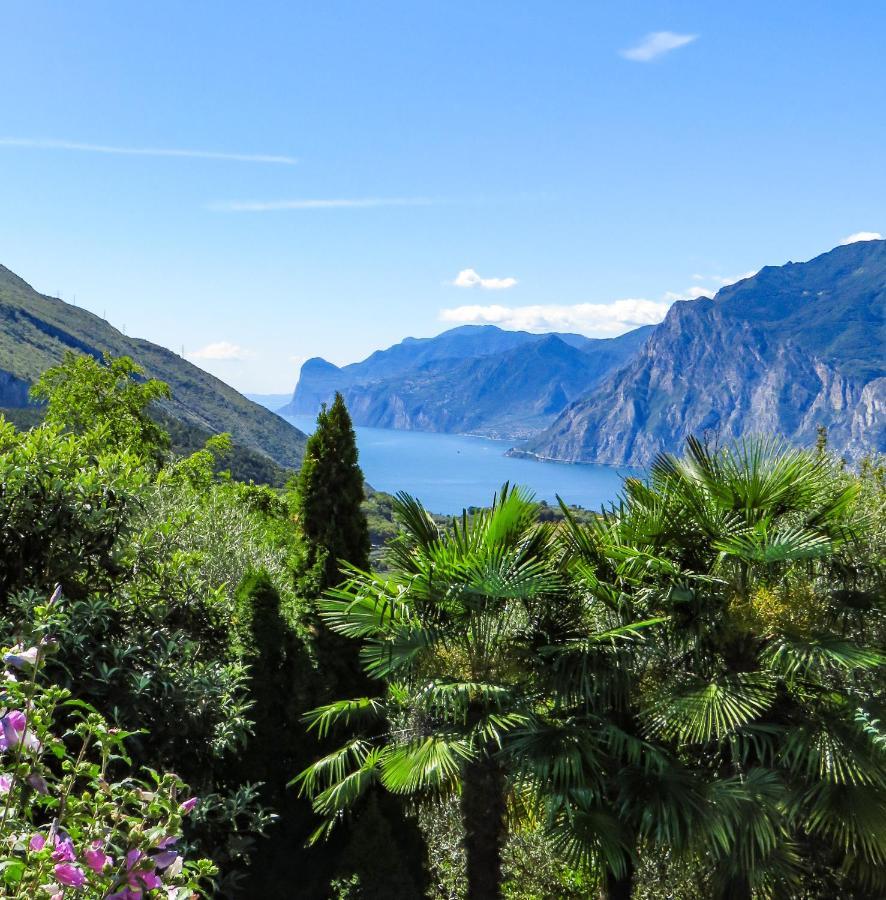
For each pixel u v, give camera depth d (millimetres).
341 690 8492
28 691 2459
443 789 7602
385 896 6828
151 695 5246
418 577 6641
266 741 7629
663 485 7359
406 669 6699
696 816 6047
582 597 7160
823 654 6160
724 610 6715
